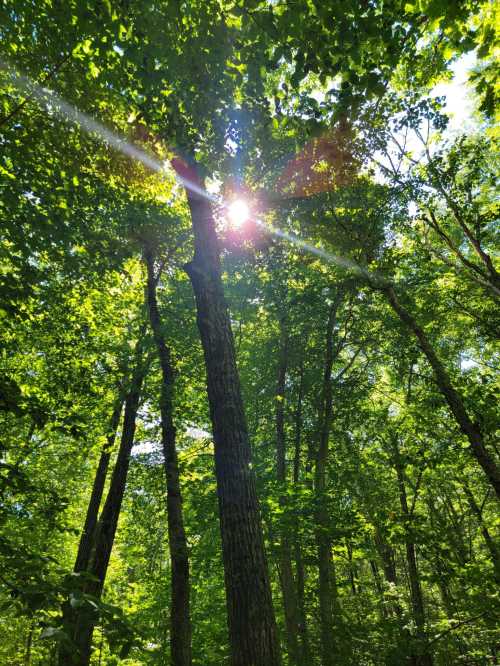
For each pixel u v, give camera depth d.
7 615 10.94
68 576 3.10
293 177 10.34
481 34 5.60
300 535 10.44
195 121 6.32
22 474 4.71
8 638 12.17
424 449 12.28
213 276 6.20
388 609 13.48
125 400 12.12
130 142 8.02
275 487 10.57
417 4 4.75
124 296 12.74
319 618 10.15
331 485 14.27
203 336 5.88
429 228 14.93
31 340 10.48
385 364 16.88
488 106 7.27
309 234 12.27
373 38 4.79
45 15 6.07
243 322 15.25
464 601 8.95
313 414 16.67
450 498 19.39
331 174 10.49
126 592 14.29
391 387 17.73
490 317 14.12
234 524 4.73
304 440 16.23
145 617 11.56
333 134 9.62
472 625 8.60
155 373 12.59
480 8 5.62
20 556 3.30
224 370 5.57
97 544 10.59
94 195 8.52
